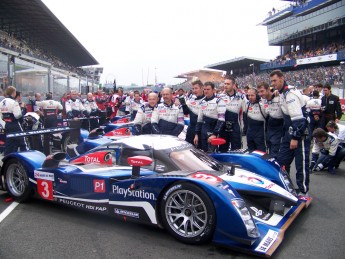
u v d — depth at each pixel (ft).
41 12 73.67
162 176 12.75
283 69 126.41
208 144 21.94
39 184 16.31
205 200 11.64
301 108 17.01
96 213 14.61
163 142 14.96
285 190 14.75
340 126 25.80
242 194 13.62
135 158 12.91
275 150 19.34
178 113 21.89
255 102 20.58
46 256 11.28
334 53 102.06
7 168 17.43
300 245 12.31
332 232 13.53
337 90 66.69
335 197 18.42
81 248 11.89
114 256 11.32
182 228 12.49
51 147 32.24
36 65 47.14
